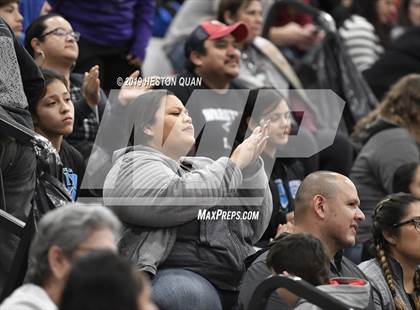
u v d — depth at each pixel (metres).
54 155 11.34
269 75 18.69
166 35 21.25
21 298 9.03
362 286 11.40
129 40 18.06
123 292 7.66
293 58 20.31
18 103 12.30
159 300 12.10
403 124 17.55
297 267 11.30
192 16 20.20
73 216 8.98
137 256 12.30
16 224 11.30
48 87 13.27
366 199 16.89
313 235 11.89
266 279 10.13
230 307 12.74
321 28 20.42
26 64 12.73
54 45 15.05
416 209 13.61
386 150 16.98
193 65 16.08
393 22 24.16
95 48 17.66
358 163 17.17
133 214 12.30
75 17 17.62
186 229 12.57
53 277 9.05
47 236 8.98
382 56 21.72
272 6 20.86
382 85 21.47
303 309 11.10
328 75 19.86
